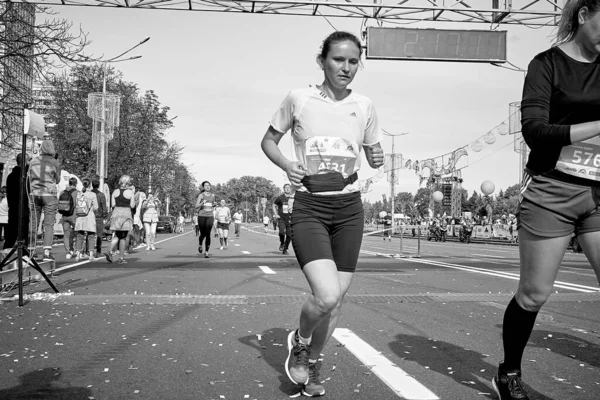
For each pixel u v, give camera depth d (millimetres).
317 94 3389
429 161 35688
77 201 13883
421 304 7000
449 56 14109
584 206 2893
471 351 4566
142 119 36781
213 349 4605
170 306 6707
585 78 2885
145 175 38375
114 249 13102
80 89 35531
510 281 9742
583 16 2863
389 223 48375
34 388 3572
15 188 9125
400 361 4254
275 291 8039
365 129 3457
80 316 6039
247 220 170000
